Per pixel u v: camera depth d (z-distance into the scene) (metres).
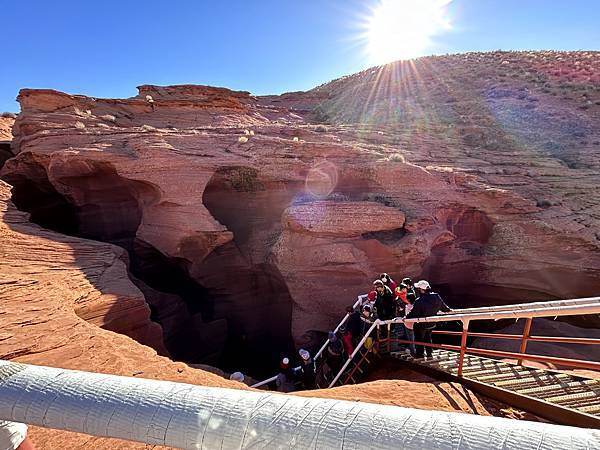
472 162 20.19
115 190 16.67
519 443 0.67
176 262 14.53
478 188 15.65
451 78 47.28
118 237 17.34
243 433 0.85
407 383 5.62
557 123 29.73
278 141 17.14
